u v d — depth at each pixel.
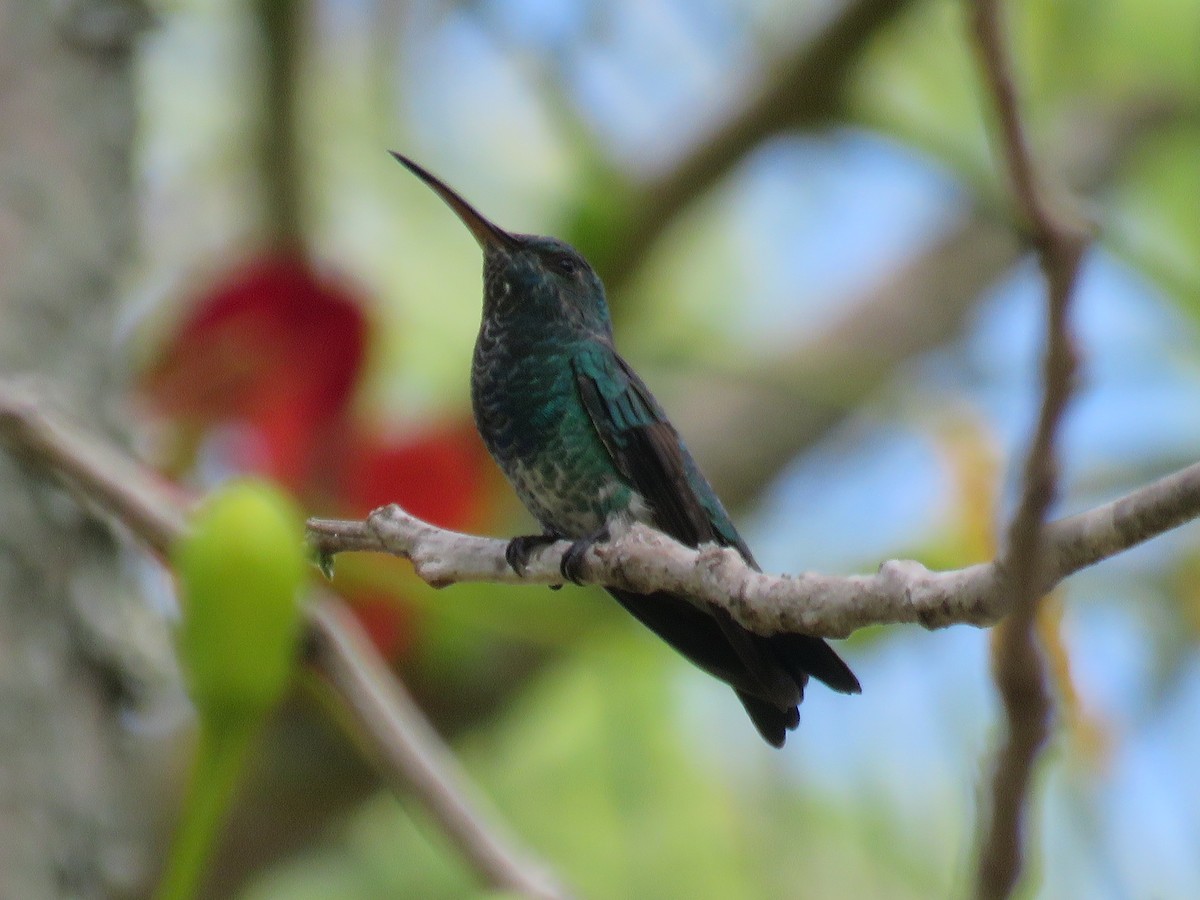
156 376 6.99
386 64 9.81
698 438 9.41
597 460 7.12
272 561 2.87
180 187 9.59
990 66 2.46
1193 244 9.21
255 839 7.38
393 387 9.61
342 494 6.97
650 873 8.76
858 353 10.07
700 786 8.91
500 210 10.09
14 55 6.84
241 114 8.94
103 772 6.29
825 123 8.73
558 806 9.05
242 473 6.86
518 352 7.29
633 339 8.95
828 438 9.57
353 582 6.75
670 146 8.91
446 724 7.52
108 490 3.83
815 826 8.66
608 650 6.97
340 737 7.30
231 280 7.14
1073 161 9.70
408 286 10.09
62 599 6.28
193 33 9.97
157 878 6.75
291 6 8.27
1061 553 2.74
